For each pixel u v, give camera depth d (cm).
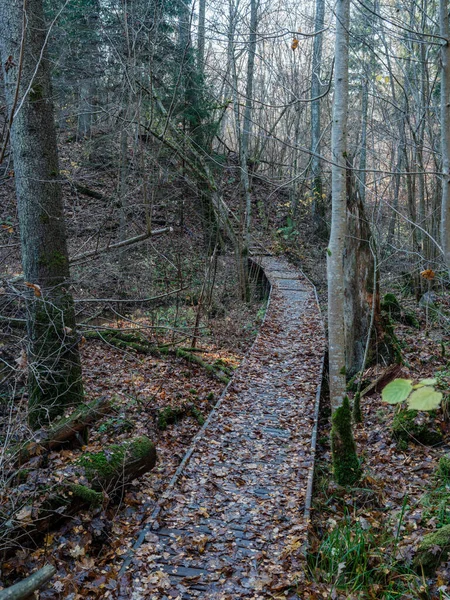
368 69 1016
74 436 695
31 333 726
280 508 604
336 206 647
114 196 1450
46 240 722
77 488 568
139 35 1281
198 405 1028
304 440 797
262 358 1196
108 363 1184
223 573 486
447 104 433
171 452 826
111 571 493
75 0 1351
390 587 469
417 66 1209
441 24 428
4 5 676
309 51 2108
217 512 593
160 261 1738
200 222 2075
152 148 1678
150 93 1181
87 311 1334
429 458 708
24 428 631
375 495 635
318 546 533
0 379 742
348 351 1116
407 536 532
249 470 698
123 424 855
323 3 1381
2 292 658
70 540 539
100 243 1522
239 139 1742
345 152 636
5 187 1437
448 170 438
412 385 193
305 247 2422
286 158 2420
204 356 1302
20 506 516
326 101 2334
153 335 1373
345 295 1111
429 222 1392
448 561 466
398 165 1396
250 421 862
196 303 1702
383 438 793
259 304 1858
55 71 1368
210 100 1902
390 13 984
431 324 1287
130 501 633
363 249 1079
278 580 473
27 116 699
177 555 512
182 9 1483
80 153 1852
